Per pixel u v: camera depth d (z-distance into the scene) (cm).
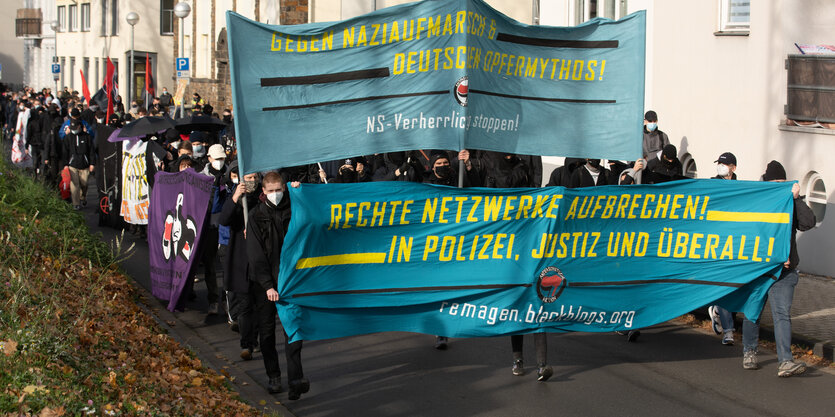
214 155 1095
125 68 5194
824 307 1146
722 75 1548
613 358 933
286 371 877
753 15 1473
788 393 817
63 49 6216
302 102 793
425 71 817
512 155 1123
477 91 837
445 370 880
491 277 827
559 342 1002
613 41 870
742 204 872
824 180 1344
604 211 850
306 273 776
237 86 776
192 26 3950
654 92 1728
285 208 786
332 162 1444
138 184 1534
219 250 1014
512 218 823
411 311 817
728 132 1538
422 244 811
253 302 799
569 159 1113
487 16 833
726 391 821
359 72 805
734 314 1077
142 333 870
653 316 877
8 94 4116
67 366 632
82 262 1152
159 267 1097
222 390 765
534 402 784
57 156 1931
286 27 784
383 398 793
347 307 796
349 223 787
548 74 864
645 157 1490
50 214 1366
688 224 875
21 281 812
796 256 876
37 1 6781
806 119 1372
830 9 1342
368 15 799
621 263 862
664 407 773
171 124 1548
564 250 845
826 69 1337
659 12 1706
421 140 825
